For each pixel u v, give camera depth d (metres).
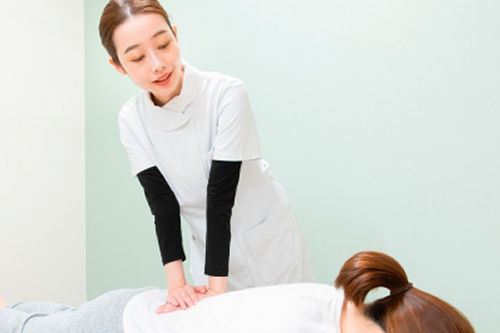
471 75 1.69
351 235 1.94
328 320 1.00
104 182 2.61
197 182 1.37
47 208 2.48
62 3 2.60
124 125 1.40
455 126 1.72
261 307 0.99
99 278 2.63
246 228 1.44
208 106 1.29
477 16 1.68
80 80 2.67
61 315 1.27
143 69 1.13
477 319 1.69
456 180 1.72
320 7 1.99
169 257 1.29
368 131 1.89
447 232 1.74
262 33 2.13
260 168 1.45
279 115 2.10
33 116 2.44
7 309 1.40
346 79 1.94
